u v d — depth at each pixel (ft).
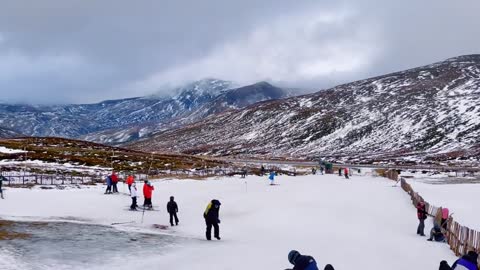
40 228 74.02
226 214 103.81
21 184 147.33
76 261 53.78
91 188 151.12
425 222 98.99
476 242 60.85
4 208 96.73
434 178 265.34
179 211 105.19
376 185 190.39
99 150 357.61
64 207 102.99
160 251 61.93
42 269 48.98
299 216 98.43
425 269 57.06
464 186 196.85
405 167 351.46
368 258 60.49
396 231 86.79
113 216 94.02
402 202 132.05
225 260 56.54
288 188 165.27
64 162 240.53
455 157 447.42
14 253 55.31
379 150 554.46
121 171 222.69
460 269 38.93
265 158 513.45
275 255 60.03
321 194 143.43
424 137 570.05
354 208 113.60
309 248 65.92
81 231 73.67
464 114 613.11
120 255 58.23
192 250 63.31
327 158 507.71
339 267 54.65
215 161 369.71
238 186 173.37
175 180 199.31
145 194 106.32
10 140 367.45
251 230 83.35
